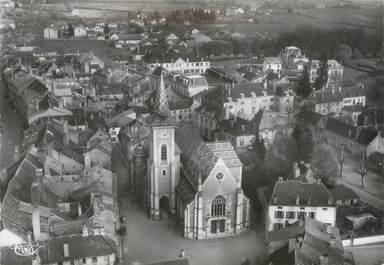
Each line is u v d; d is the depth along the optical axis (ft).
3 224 384.88
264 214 497.05
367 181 556.10
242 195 481.46
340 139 617.21
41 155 524.11
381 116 637.30
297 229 422.00
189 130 570.87
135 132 650.02
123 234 484.33
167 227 504.02
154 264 367.45
